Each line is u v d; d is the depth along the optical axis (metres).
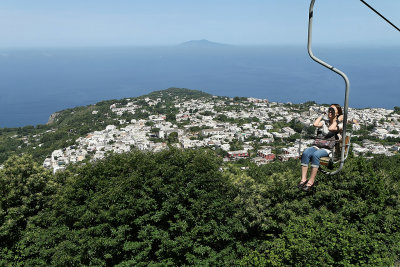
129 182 12.73
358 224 13.03
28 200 13.82
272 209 14.02
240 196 14.08
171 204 12.44
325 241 10.32
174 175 13.47
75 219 12.97
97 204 12.13
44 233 12.27
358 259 10.08
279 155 85.69
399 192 14.53
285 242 10.99
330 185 14.77
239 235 15.16
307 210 13.99
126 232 12.53
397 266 12.16
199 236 12.46
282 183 14.63
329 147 5.62
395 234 12.25
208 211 12.41
